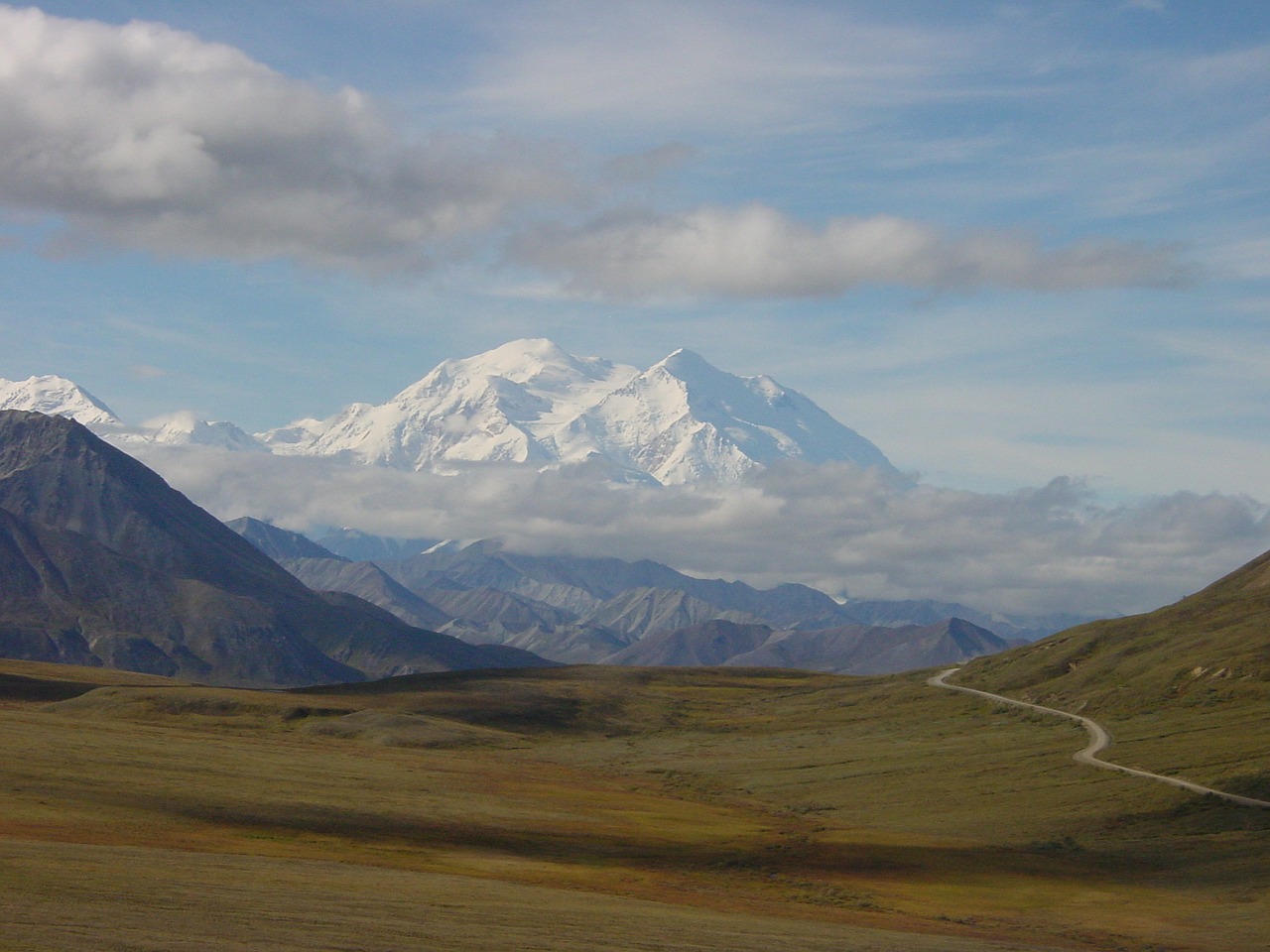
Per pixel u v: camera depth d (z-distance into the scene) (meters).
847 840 113.88
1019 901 90.81
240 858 72.88
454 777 148.00
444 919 55.97
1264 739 139.12
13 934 42.69
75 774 106.25
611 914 64.38
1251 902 89.62
